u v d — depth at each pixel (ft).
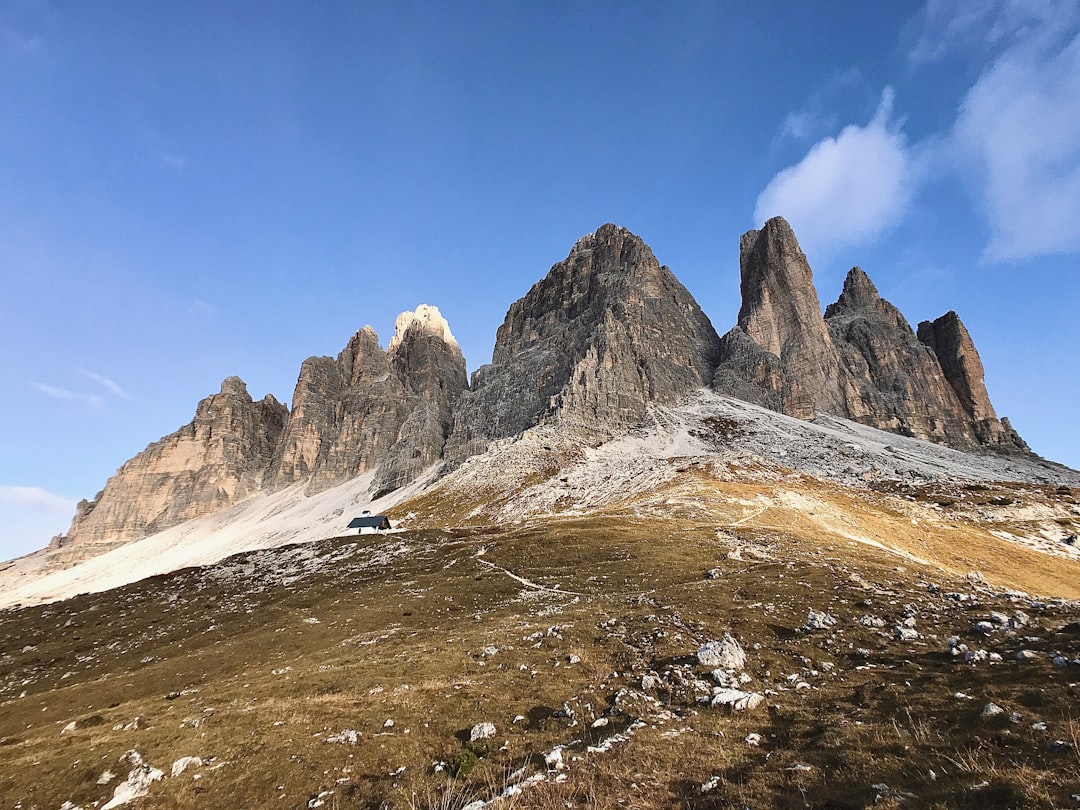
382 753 72.13
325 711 88.53
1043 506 427.74
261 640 181.37
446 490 650.84
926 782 41.75
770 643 99.45
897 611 109.60
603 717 74.18
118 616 278.87
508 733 74.18
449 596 207.62
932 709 58.08
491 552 280.31
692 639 105.09
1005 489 496.64
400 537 368.07
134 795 68.49
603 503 471.21
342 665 122.42
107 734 92.99
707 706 73.97
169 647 206.18
